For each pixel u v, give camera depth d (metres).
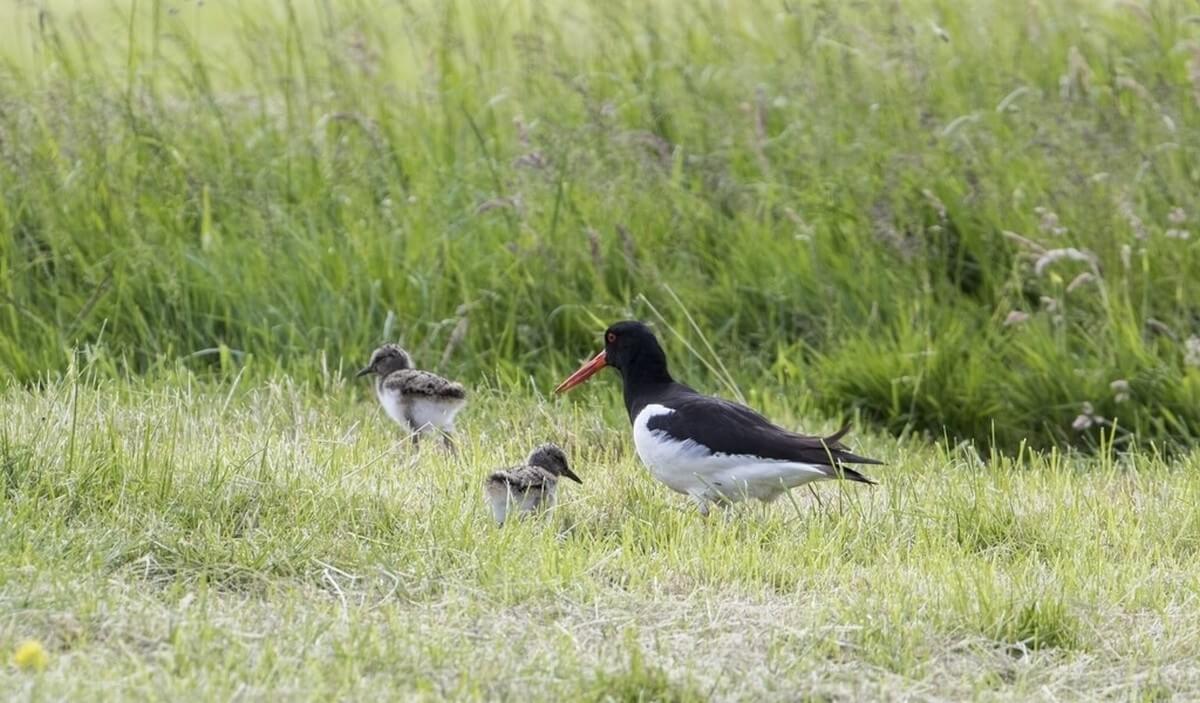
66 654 7.73
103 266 14.52
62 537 9.05
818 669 8.20
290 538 9.37
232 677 7.53
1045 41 18.00
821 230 15.49
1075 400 13.93
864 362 14.20
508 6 18.72
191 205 15.39
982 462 12.79
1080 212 15.11
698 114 16.88
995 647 8.71
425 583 9.01
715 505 11.37
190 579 8.86
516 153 16.42
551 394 13.44
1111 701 8.13
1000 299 14.98
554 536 10.05
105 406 11.75
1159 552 10.47
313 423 12.41
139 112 16.23
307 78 16.86
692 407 11.30
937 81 17.41
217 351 14.02
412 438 12.29
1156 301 14.89
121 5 22.98
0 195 14.88
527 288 14.85
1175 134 15.81
